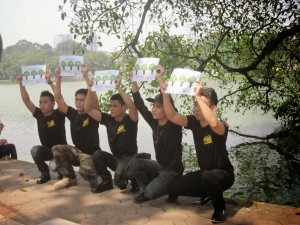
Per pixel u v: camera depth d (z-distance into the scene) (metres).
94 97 4.38
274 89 10.77
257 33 9.62
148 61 3.85
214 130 3.13
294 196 7.79
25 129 20.31
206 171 3.25
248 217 3.31
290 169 9.95
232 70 9.30
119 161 4.27
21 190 4.41
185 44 9.78
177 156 3.70
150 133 16.36
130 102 4.11
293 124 11.15
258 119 18.33
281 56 10.20
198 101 3.16
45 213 3.65
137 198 3.85
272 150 12.23
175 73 3.42
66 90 40.97
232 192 8.22
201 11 8.91
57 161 4.40
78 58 4.40
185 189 3.42
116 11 7.92
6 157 6.20
